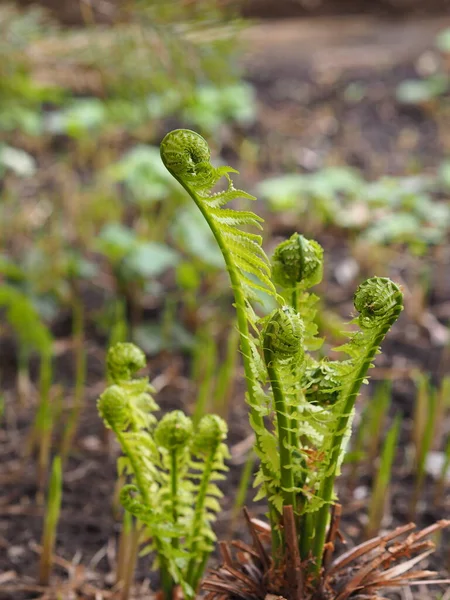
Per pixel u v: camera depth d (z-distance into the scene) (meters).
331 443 0.99
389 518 1.41
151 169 2.11
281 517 1.02
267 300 1.76
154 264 1.84
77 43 1.91
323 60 3.53
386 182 2.18
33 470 1.48
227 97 2.57
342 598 1.02
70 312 1.96
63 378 1.74
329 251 2.25
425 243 2.10
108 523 1.40
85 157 2.72
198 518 1.10
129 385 1.08
